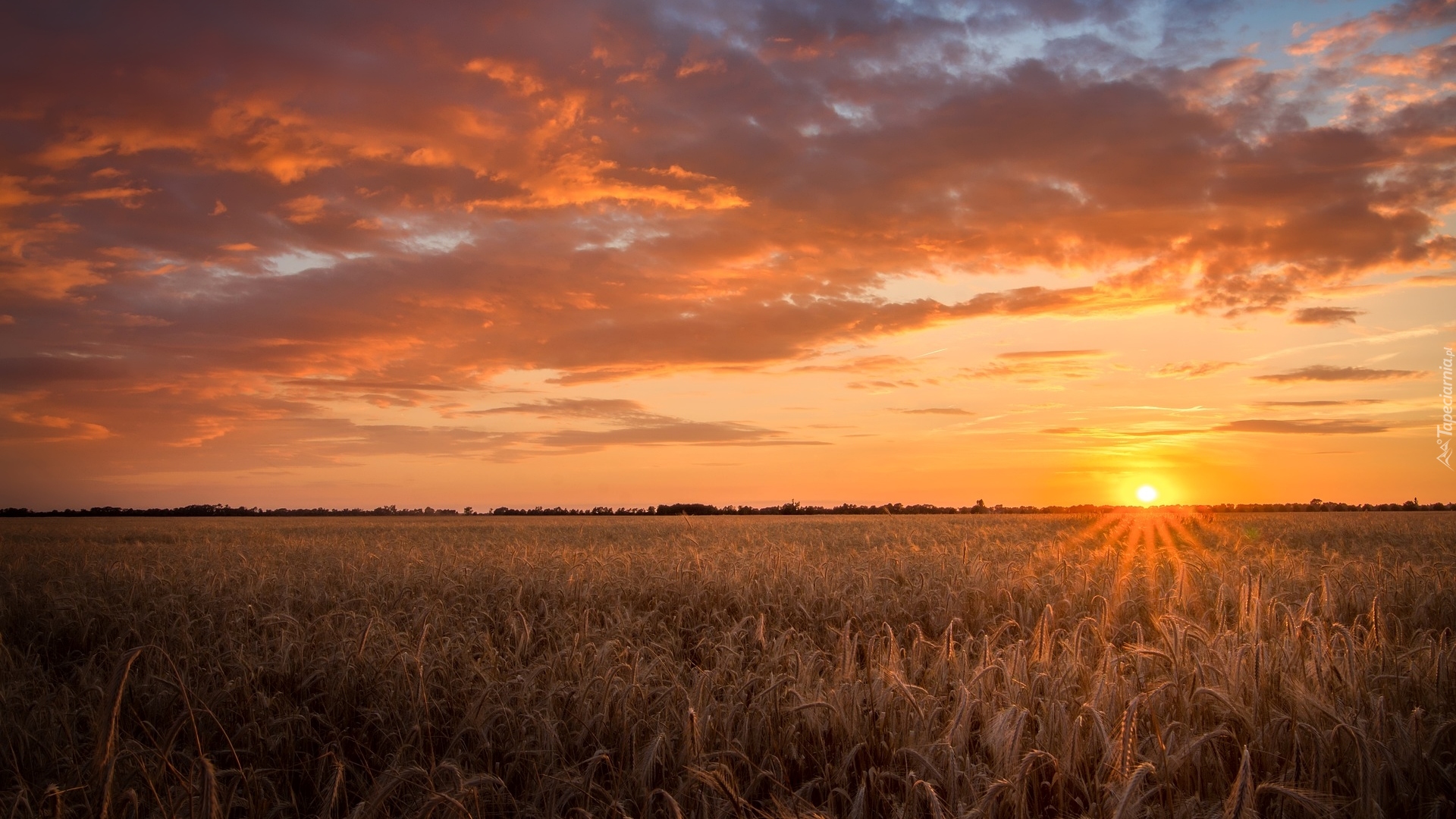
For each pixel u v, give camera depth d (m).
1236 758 4.04
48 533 36.38
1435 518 44.12
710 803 3.61
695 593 9.91
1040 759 3.69
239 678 5.39
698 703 4.48
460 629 8.00
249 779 3.91
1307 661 4.93
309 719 4.80
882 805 3.70
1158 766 3.65
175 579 11.36
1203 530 27.95
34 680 5.97
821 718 4.54
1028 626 8.23
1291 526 30.91
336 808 3.99
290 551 19.70
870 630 8.23
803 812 3.46
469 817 3.31
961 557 13.75
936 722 4.31
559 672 5.50
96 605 9.01
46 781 4.11
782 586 10.23
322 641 6.71
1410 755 3.66
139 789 3.87
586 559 14.24
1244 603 7.15
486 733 4.46
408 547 21.62
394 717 4.89
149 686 5.32
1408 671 4.96
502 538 29.22
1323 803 3.03
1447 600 8.32
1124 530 28.34
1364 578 10.27
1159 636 7.49
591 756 4.31
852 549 19.48
